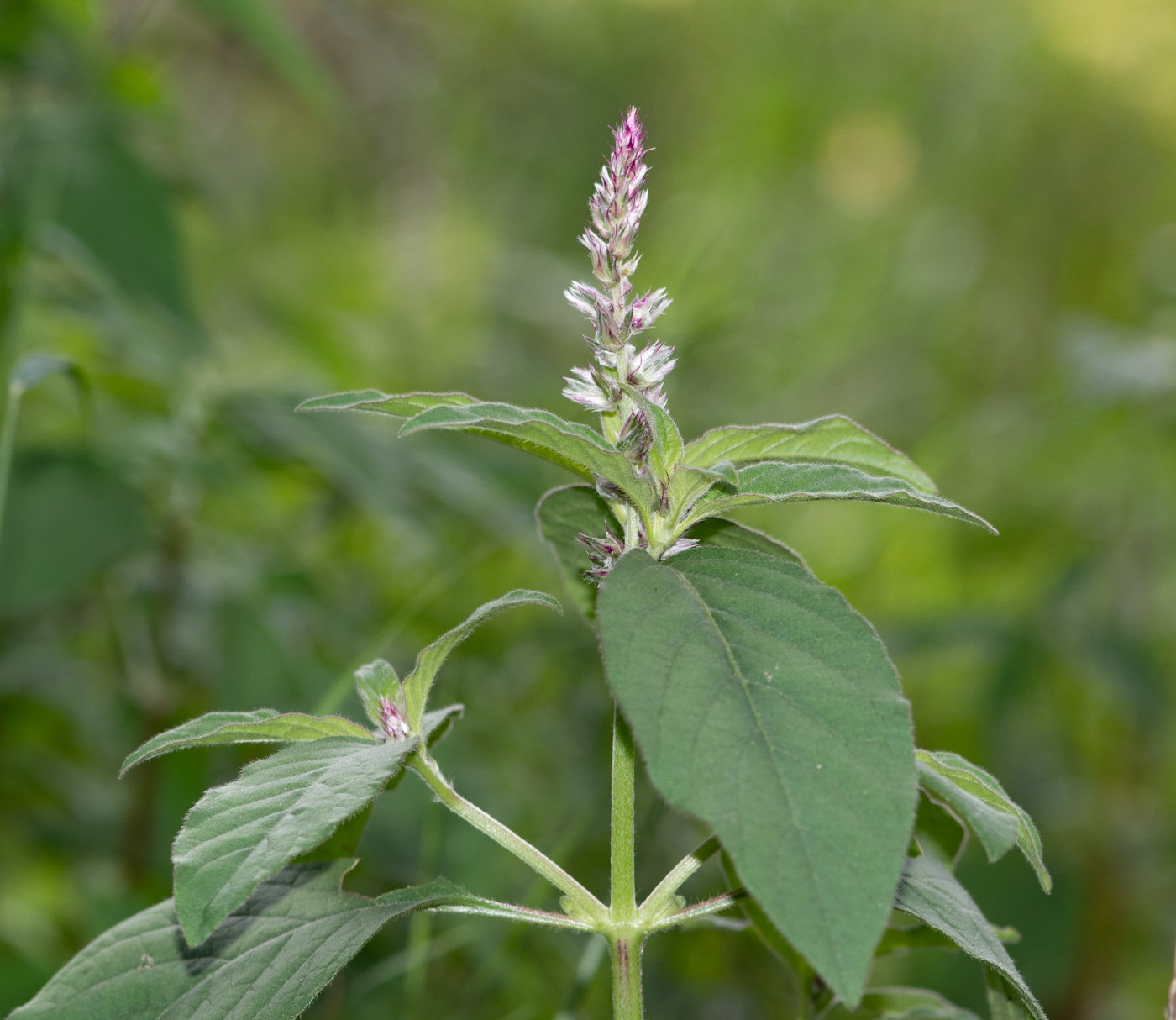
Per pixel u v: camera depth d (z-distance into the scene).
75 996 0.66
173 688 1.22
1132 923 1.48
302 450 1.20
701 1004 1.19
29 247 1.10
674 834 1.26
